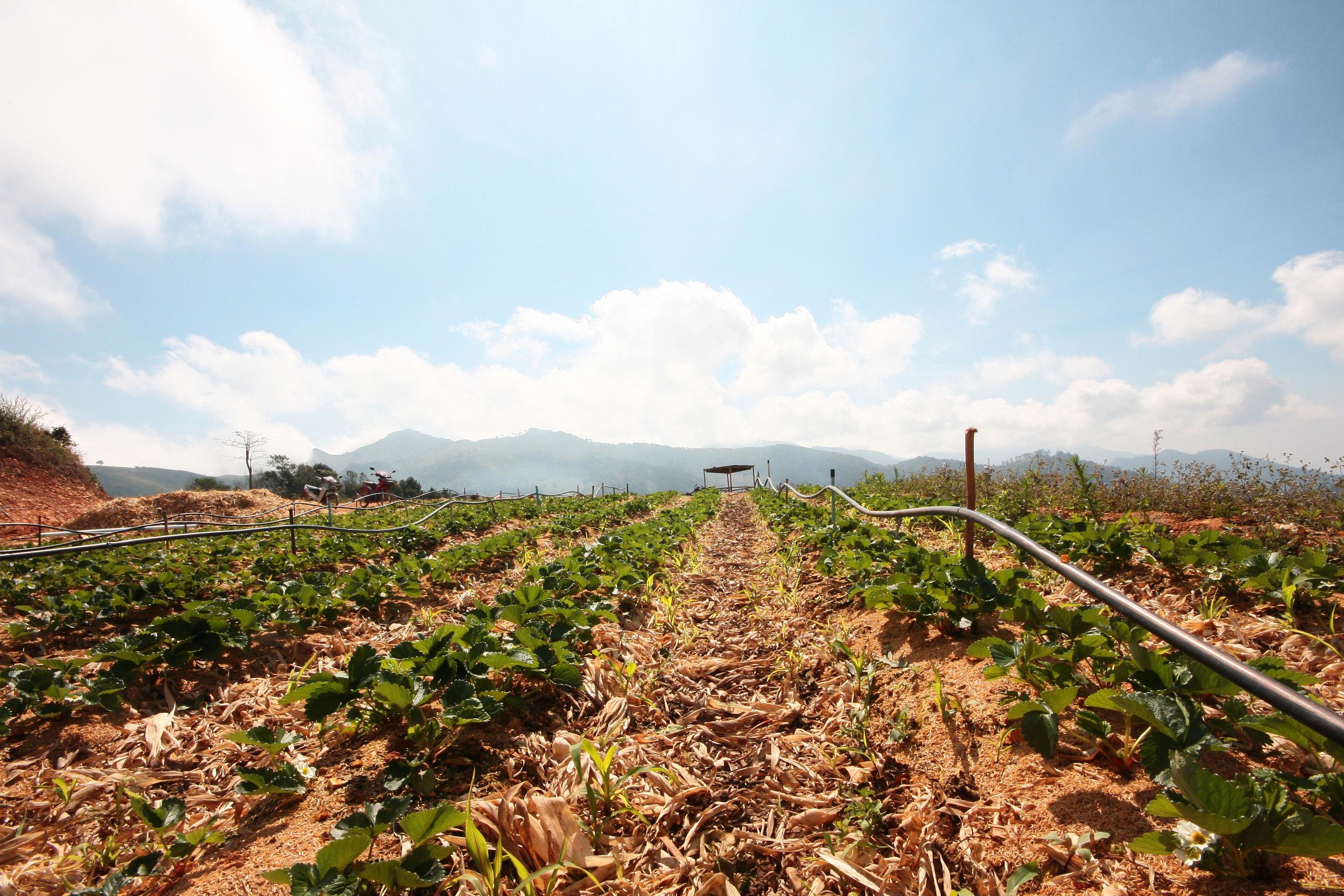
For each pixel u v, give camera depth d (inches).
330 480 1181.1
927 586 177.5
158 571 322.3
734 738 146.7
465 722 122.3
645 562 337.1
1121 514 331.3
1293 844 61.7
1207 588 171.6
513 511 781.3
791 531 439.2
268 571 334.3
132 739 142.2
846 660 177.2
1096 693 91.7
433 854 82.0
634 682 173.5
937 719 128.3
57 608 227.0
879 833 102.9
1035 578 209.0
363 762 123.3
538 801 104.0
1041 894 78.4
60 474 954.7
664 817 112.5
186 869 94.6
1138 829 81.9
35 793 120.4
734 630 233.9
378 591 264.1
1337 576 143.3
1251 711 104.4
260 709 159.3
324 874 78.6
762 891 96.0
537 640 162.1
